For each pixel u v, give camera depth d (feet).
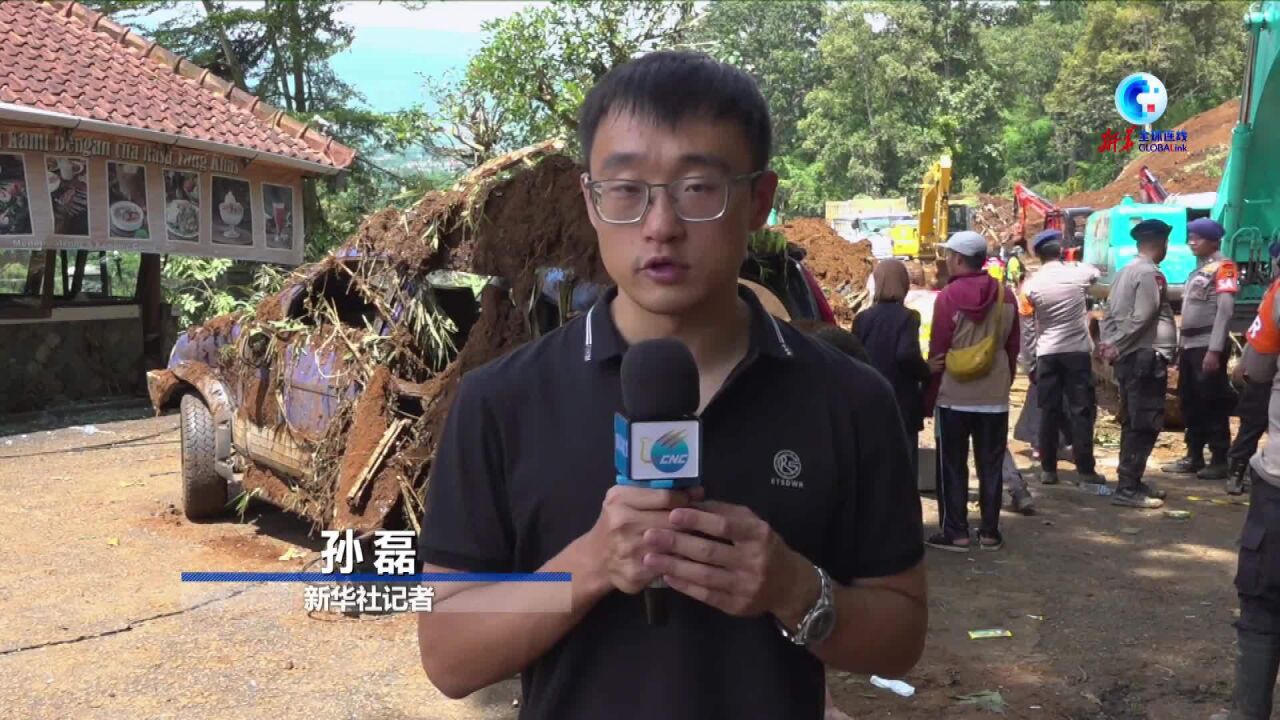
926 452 24.59
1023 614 17.38
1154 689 14.46
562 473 5.16
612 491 4.80
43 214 35.60
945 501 21.15
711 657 5.14
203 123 41.52
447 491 5.38
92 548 21.03
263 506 24.25
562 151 17.65
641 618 5.16
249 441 21.21
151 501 25.00
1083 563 20.12
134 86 40.75
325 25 72.23
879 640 5.28
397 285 18.43
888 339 20.08
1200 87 164.45
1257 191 32.71
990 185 193.36
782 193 171.42
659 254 4.99
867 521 5.51
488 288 17.38
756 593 4.75
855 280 32.96
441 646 5.30
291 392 19.79
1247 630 12.51
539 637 5.03
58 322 39.37
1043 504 24.62
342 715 13.67
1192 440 27.40
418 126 47.60
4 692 14.24
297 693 14.30
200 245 41.63
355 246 19.53
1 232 34.50
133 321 42.22
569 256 16.51
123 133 37.06
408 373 18.49
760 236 17.88
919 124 178.81
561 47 44.83
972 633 16.49
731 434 5.22
